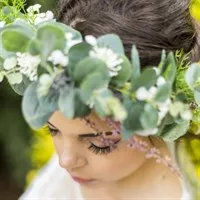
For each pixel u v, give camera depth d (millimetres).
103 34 1235
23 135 3666
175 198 1419
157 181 1414
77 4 1339
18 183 3764
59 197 1625
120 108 1039
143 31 1263
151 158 1392
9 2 1476
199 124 1335
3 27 1227
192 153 1497
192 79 1199
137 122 1109
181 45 1315
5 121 3643
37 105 1113
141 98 1094
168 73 1148
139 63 1144
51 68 1095
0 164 3893
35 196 1673
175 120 1191
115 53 1109
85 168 1280
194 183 1454
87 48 1094
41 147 2396
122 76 1095
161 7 1317
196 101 1206
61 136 1281
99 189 1465
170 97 1155
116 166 1280
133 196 1423
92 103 1064
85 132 1220
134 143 1247
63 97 1082
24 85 1268
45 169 1730
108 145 1241
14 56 1184
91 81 1054
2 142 3773
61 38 1103
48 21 1271
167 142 1375
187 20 1358
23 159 3676
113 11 1292
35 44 1108
